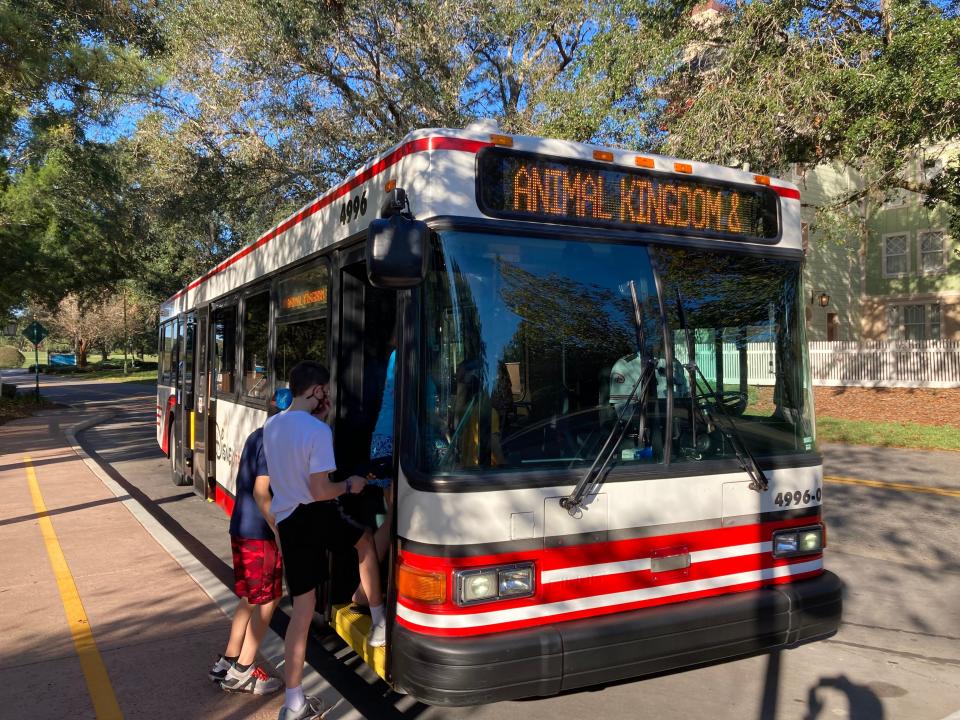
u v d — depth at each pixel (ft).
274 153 69.77
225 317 26.73
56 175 73.15
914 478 37.78
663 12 51.34
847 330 94.02
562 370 12.32
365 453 15.25
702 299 13.61
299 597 12.67
